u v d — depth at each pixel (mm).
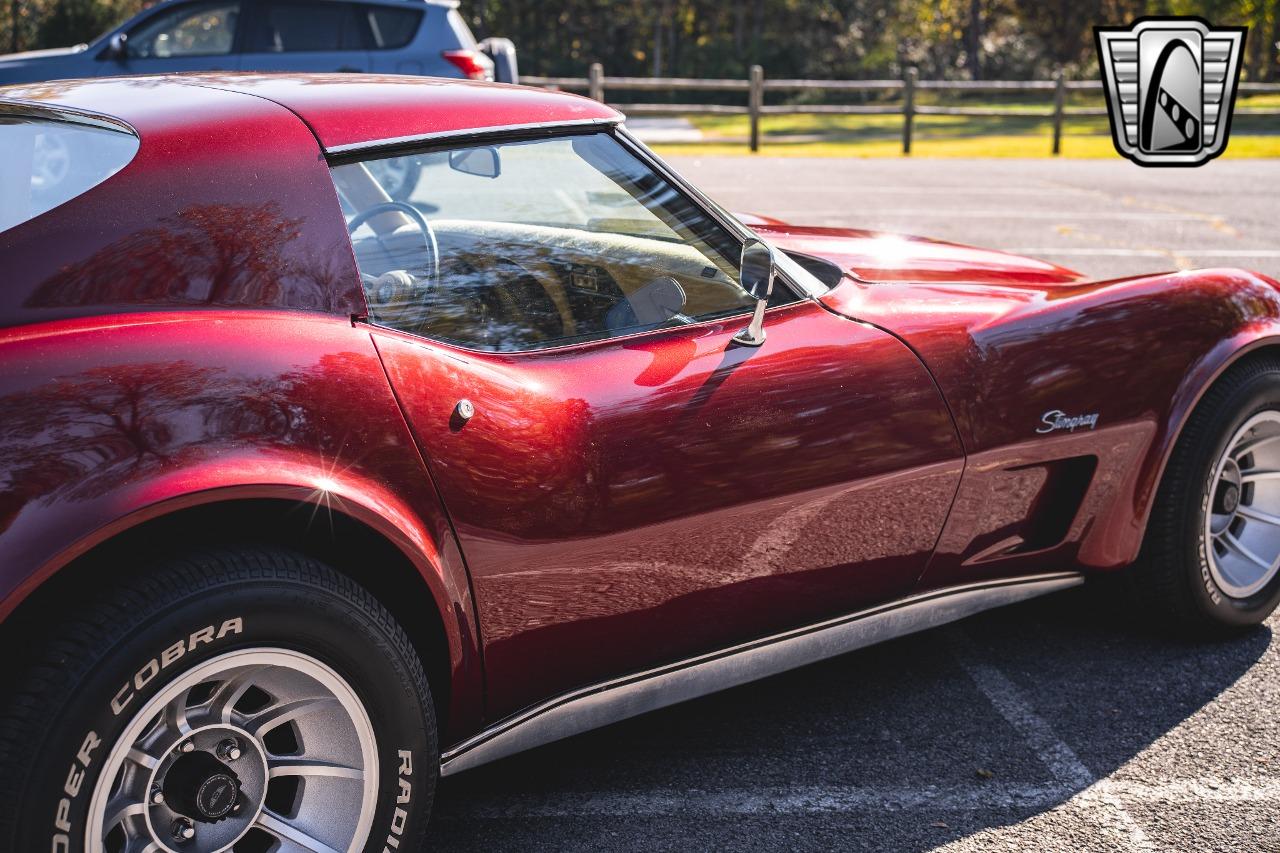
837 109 17797
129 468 1610
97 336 1695
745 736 2682
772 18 49719
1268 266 7953
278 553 1744
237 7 9383
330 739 1843
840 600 2525
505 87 2385
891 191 11594
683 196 2408
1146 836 2361
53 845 1574
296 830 1854
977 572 2736
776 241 3240
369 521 1803
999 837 2344
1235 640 3197
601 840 2297
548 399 2064
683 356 2240
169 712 1691
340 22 9461
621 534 2111
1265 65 43875
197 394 1697
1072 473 2768
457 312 2070
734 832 2336
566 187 2252
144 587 1626
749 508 2254
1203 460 2908
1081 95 45281
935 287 2787
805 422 2299
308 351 1831
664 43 50688
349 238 1973
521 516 1990
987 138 22484
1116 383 2734
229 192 1891
